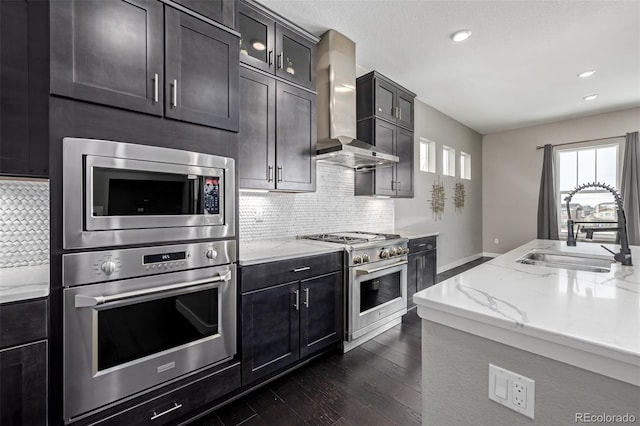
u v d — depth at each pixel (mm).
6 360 1088
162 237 1489
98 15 1316
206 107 1671
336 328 2375
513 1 2334
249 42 2148
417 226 4602
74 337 1245
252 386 1903
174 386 1530
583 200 5438
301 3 2352
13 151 1227
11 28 1231
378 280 2738
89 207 1278
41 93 1234
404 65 3391
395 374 2113
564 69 3480
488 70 3512
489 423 794
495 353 782
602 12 2457
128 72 1397
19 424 1110
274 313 1959
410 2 2348
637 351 582
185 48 1592
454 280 1152
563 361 672
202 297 1645
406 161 3725
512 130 6184
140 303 1432
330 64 2754
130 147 1390
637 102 4570
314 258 2213
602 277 1192
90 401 1285
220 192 1714
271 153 2252
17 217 1497
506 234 6270
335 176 3316
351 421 1637
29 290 1146
